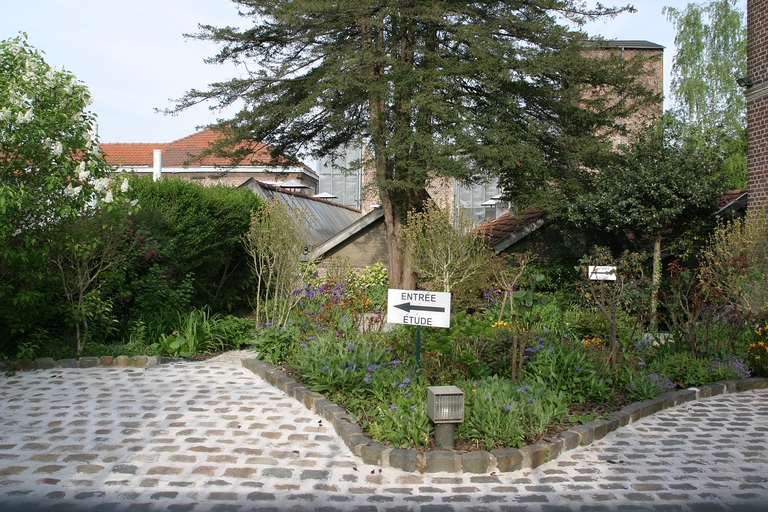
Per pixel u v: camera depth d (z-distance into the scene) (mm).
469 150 13523
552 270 15641
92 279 8727
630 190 13773
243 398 7016
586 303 11828
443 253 13016
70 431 5777
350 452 5375
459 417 5172
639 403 6879
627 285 9492
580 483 4863
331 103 14219
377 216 18875
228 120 15250
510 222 19469
